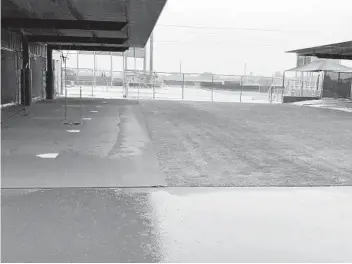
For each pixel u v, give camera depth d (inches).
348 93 1302.9
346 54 1124.5
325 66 1165.7
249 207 184.5
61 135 385.7
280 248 140.0
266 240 146.7
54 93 1097.4
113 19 568.4
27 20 597.0
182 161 284.8
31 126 449.1
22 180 217.8
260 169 267.7
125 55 1732.3
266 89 2021.4
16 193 194.4
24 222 156.9
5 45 668.1
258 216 172.7
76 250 133.4
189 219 166.4
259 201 194.2
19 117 543.2
